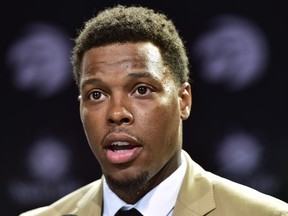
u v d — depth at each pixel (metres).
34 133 8.94
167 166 4.09
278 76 8.38
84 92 3.96
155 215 4.06
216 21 8.50
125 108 3.80
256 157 7.47
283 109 8.34
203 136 8.48
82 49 4.04
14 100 8.95
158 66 3.90
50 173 8.90
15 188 8.95
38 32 8.93
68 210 4.58
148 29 3.95
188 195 4.12
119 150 3.86
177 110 4.03
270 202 3.99
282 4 8.40
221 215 4.04
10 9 8.96
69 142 8.90
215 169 8.42
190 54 8.49
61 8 8.88
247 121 8.42
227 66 8.47
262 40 8.41
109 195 4.20
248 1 8.45
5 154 8.95
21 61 8.95
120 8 4.21
